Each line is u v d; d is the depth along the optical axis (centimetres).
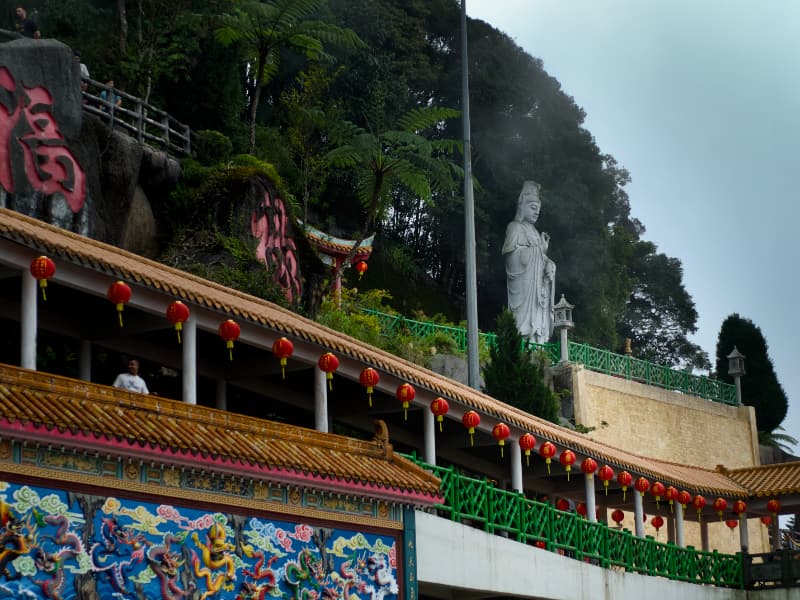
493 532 2502
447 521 2331
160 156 2977
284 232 3156
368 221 3706
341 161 3697
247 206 3022
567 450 2805
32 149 2541
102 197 2738
